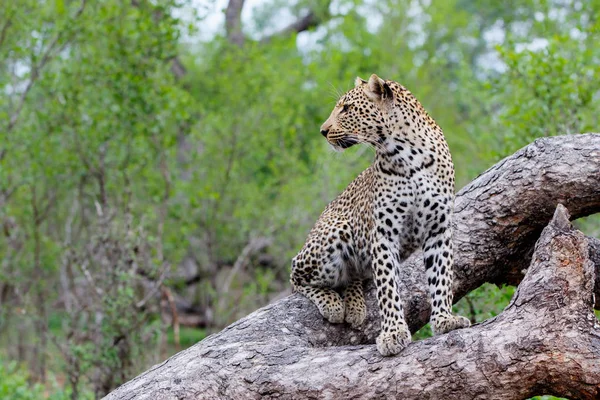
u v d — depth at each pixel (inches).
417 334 395.2
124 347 498.3
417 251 339.3
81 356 509.0
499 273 342.6
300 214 701.3
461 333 257.8
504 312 260.1
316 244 328.8
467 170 634.8
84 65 610.5
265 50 796.0
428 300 327.9
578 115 478.6
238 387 275.1
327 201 681.6
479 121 711.7
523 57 509.4
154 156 653.9
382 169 299.6
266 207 724.7
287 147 755.4
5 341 804.6
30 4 614.2
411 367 257.3
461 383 251.8
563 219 262.4
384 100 296.2
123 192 614.2
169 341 793.6
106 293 494.0
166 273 538.6
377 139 298.7
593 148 309.4
